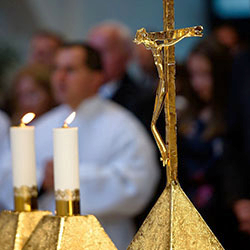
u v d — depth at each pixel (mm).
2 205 5074
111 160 4789
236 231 4758
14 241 2104
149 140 5191
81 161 4812
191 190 4891
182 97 5066
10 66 11656
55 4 12172
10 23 11922
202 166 4871
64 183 1982
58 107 5691
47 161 4574
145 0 12062
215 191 4828
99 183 4664
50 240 1929
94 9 12180
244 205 4750
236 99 4938
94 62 4910
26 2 11953
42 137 5102
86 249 1925
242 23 10547
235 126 4926
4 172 5094
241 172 4840
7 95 6219
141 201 4719
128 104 5461
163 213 1817
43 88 5707
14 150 2186
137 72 9211
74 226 1943
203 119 4992
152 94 5484
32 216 2143
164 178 5074
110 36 6207
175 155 1843
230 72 5012
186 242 1779
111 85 6082
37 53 7246
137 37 1834
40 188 4613
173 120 1835
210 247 1792
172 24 1844
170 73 1832
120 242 4730
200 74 5031
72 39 12211
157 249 1786
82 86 4883
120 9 12133
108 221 4719
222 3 10656
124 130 4797
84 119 4863
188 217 1807
